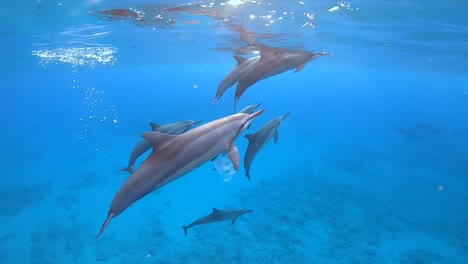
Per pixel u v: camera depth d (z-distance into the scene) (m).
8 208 15.33
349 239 12.52
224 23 12.99
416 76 43.31
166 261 11.09
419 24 12.58
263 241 12.27
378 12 11.01
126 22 13.03
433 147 31.72
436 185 18.62
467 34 13.85
